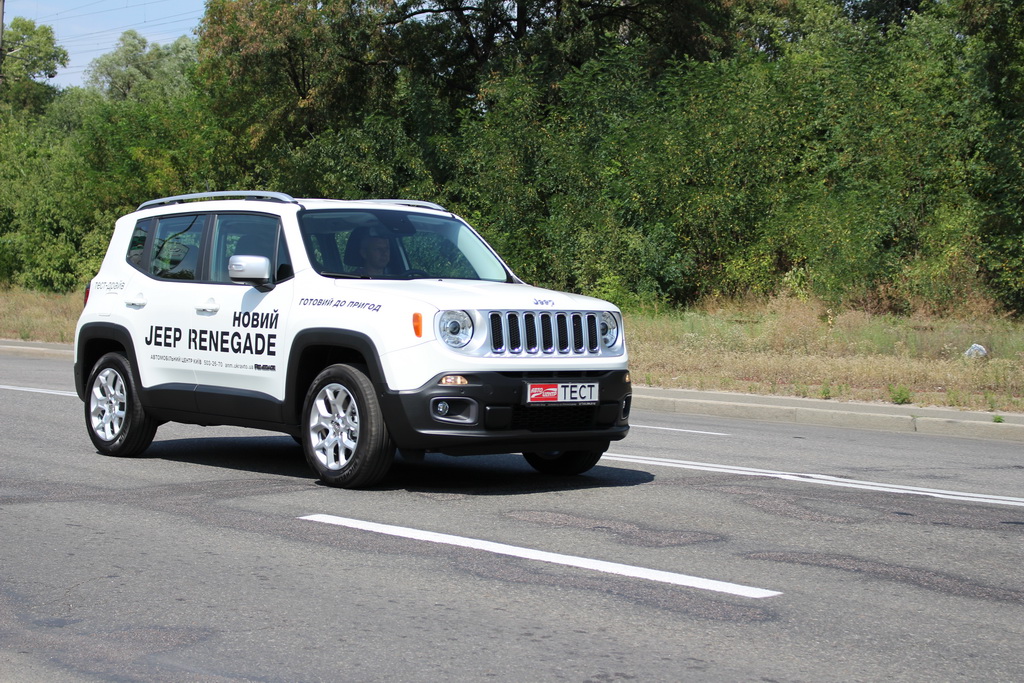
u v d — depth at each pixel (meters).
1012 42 23.14
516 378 7.36
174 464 8.82
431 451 7.32
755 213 27.53
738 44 38.72
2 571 5.43
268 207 8.45
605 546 6.02
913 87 26.61
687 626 4.62
